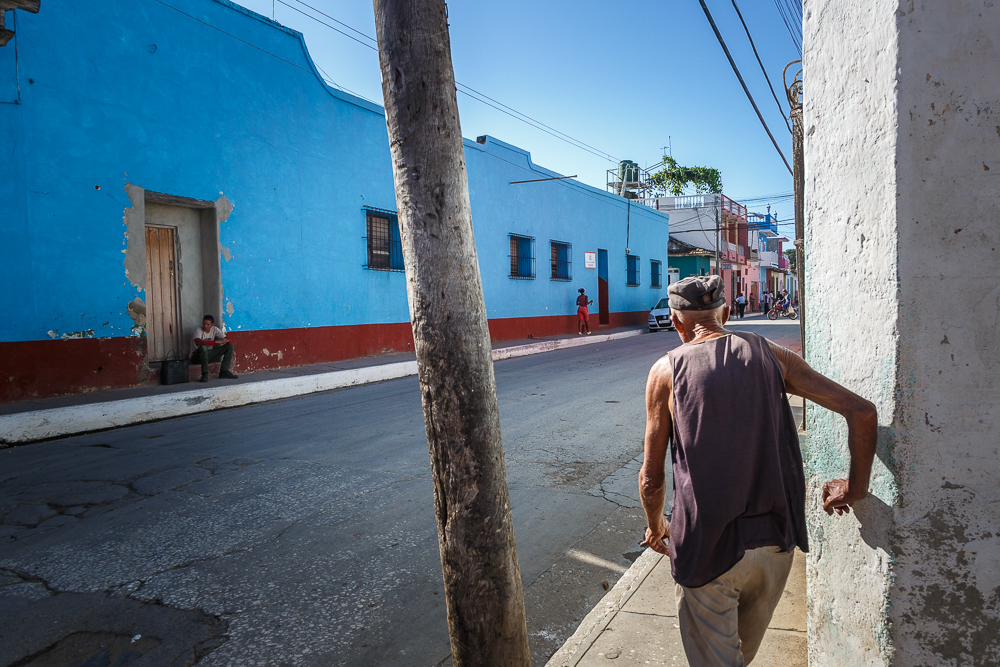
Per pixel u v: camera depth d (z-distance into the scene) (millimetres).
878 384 1573
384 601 3061
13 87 7980
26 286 8086
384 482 4961
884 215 1534
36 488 5012
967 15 1402
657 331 23781
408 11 1598
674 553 1632
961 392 1446
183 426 7551
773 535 1538
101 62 8875
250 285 10992
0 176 7867
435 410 1663
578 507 4398
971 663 1475
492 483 1666
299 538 3855
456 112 1653
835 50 1766
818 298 1903
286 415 8062
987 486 1431
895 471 1519
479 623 1673
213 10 10367
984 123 1398
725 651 1559
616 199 25359
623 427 6805
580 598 3127
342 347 12859
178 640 2738
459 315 1627
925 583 1506
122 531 4023
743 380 1561
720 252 35562
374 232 14062
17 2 7160
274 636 2762
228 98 10617
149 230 9875
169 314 10070
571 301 21984
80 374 8578
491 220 17656
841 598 1767
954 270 1441
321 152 12445
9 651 2670
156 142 9555
